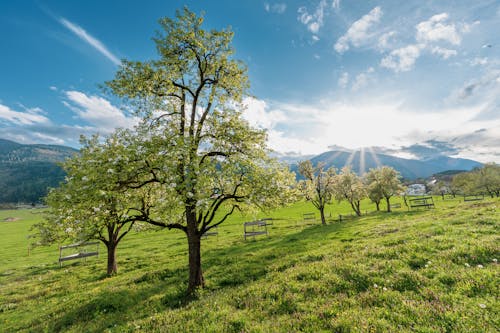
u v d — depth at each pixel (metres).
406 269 10.66
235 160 14.44
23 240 61.91
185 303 13.00
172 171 12.42
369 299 8.84
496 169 83.00
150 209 16.48
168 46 15.99
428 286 8.91
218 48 16.69
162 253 34.22
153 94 17.09
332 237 27.02
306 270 13.08
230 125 16.25
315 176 49.16
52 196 13.00
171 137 14.10
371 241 18.44
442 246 12.66
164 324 9.73
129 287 17.36
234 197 15.03
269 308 9.66
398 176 61.31
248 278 15.55
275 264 17.11
